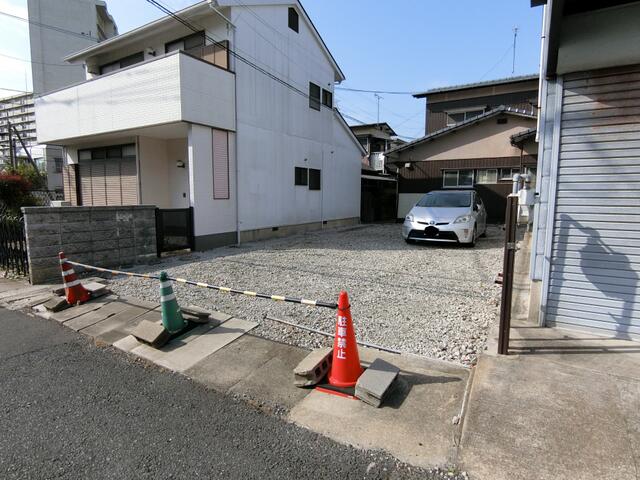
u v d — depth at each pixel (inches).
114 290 217.6
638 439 83.9
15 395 112.2
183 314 164.6
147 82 343.6
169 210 322.7
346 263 288.7
